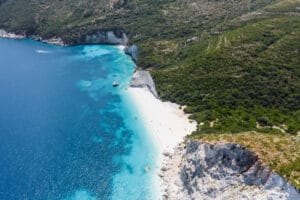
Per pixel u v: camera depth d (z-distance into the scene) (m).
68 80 130.50
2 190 73.50
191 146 70.25
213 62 110.75
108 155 85.06
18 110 108.06
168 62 129.38
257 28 118.81
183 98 105.88
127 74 134.88
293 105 90.38
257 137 63.81
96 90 121.56
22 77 133.50
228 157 59.47
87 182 76.06
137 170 79.50
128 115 103.75
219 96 99.88
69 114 105.44
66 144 89.69
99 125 98.94
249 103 94.31
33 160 83.12
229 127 84.56
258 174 54.00
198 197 62.31
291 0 148.88
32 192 73.00
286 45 107.12
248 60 106.00
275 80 97.50
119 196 72.12
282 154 55.03
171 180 74.31
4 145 89.06
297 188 47.97
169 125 96.06
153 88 114.56
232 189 56.81
